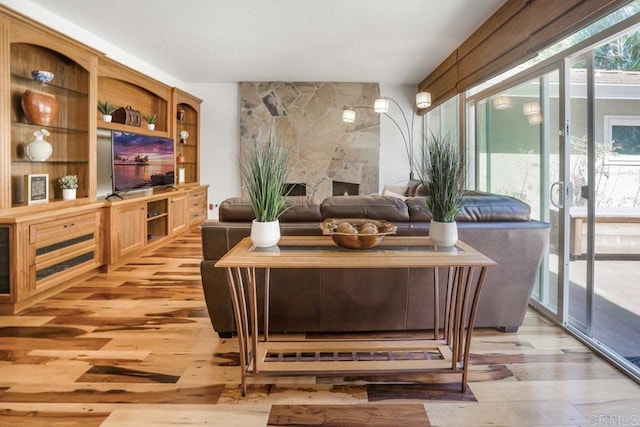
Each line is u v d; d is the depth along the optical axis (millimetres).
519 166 3215
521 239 2295
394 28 3857
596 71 2291
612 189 2783
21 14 2805
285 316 2312
